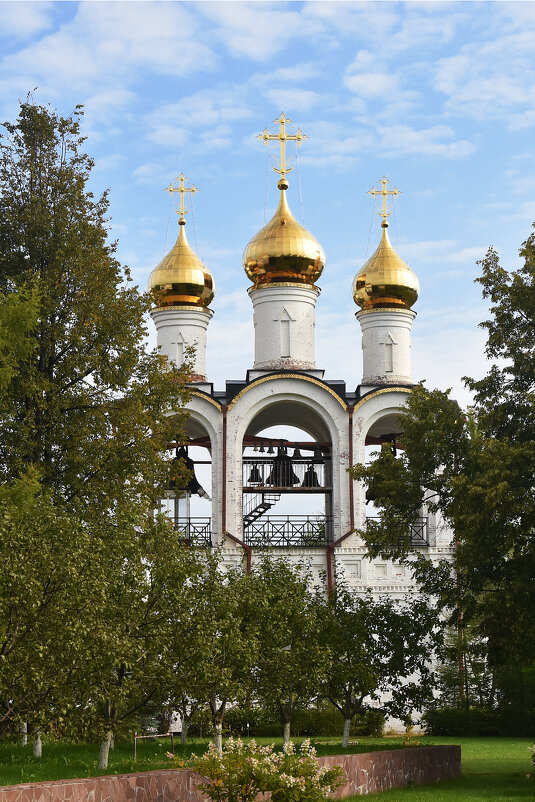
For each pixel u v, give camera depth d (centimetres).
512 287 3231
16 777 2380
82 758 2895
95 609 2294
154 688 2605
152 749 3331
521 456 3012
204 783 2095
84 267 3806
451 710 4488
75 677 2288
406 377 5141
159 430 3803
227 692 2675
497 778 2941
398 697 3594
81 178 4016
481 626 3153
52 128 4075
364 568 4750
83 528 2467
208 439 5097
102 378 3766
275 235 5056
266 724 4047
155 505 3731
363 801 2427
